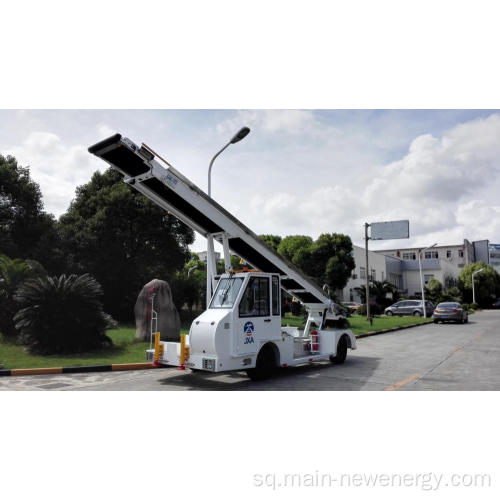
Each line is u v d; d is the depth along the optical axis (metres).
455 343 16.02
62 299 12.06
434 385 8.34
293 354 9.53
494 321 30.88
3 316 14.04
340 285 43.78
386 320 28.61
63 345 12.04
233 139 12.47
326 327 11.58
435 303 51.28
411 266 76.44
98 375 9.64
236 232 9.11
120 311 24.02
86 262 23.58
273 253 9.88
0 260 15.10
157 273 25.41
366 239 25.41
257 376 8.68
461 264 88.44
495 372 9.78
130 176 8.30
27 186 22.05
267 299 8.88
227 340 7.89
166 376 9.47
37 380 9.01
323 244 44.00
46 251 22.05
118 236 24.98
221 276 8.91
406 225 24.69
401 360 11.73
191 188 8.30
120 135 7.25
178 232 26.95
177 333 14.73
